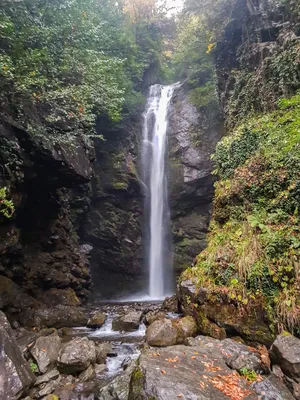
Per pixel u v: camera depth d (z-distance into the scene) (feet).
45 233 33.81
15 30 25.41
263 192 23.15
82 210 44.91
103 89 35.94
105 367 17.02
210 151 52.03
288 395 11.73
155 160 58.85
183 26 66.23
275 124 26.20
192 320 20.63
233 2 37.06
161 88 67.36
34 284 30.89
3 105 22.09
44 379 14.79
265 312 17.26
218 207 27.30
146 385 11.18
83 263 40.19
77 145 29.66
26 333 21.29
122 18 61.26
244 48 35.91
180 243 52.95
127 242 51.44
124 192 51.88
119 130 53.52
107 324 26.53
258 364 13.89
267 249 18.94
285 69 27.84
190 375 12.37
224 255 21.15
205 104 55.47
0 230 25.40
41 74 27.84
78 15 34.17
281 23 31.91
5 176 22.40
